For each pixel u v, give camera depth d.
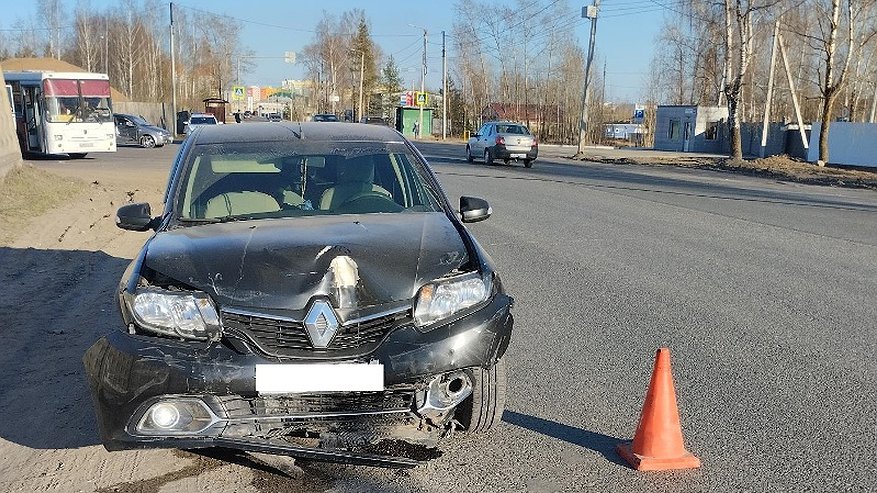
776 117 61.22
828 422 4.58
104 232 12.02
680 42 72.31
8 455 4.19
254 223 4.51
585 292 7.94
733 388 5.14
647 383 5.25
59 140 28.62
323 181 5.03
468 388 3.85
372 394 3.67
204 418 3.57
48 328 6.65
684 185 22.23
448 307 3.80
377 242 4.07
